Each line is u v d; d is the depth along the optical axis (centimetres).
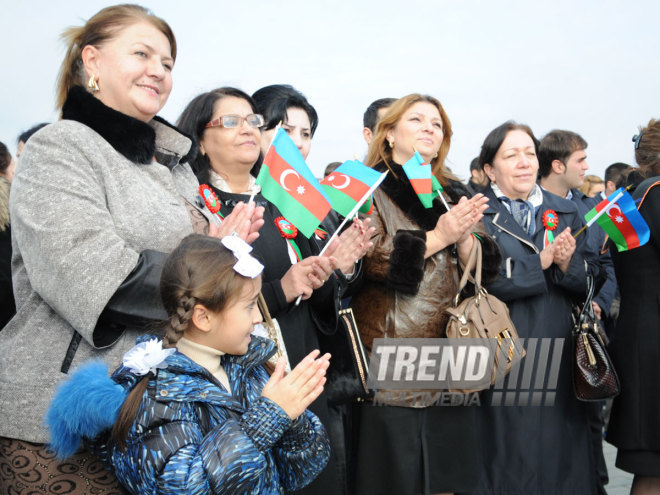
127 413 150
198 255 161
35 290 180
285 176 252
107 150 193
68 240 174
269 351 178
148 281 177
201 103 277
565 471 340
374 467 292
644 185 340
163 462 146
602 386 326
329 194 291
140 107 207
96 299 173
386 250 299
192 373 158
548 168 503
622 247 331
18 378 178
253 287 165
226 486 145
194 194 233
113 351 181
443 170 355
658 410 318
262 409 155
